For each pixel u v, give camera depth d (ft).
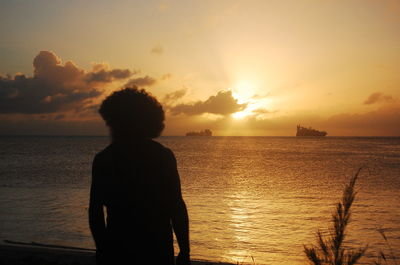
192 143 590.14
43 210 55.42
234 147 416.46
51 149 325.83
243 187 91.40
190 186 92.63
